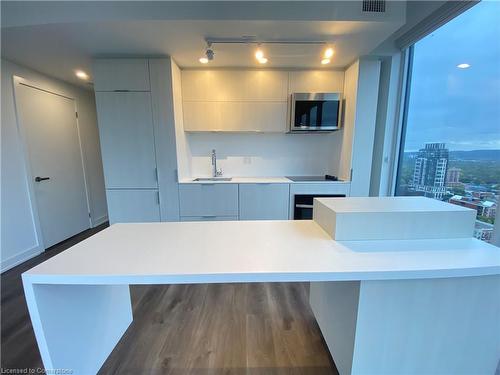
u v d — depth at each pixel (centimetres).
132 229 141
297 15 190
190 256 104
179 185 289
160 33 209
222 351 147
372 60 271
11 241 256
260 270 91
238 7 188
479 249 109
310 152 348
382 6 192
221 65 285
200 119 301
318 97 289
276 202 296
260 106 299
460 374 111
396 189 296
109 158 282
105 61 261
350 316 108
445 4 204
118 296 156
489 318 104
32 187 280
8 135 255
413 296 101
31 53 243
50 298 100
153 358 143
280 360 141
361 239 120
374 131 290
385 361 108
